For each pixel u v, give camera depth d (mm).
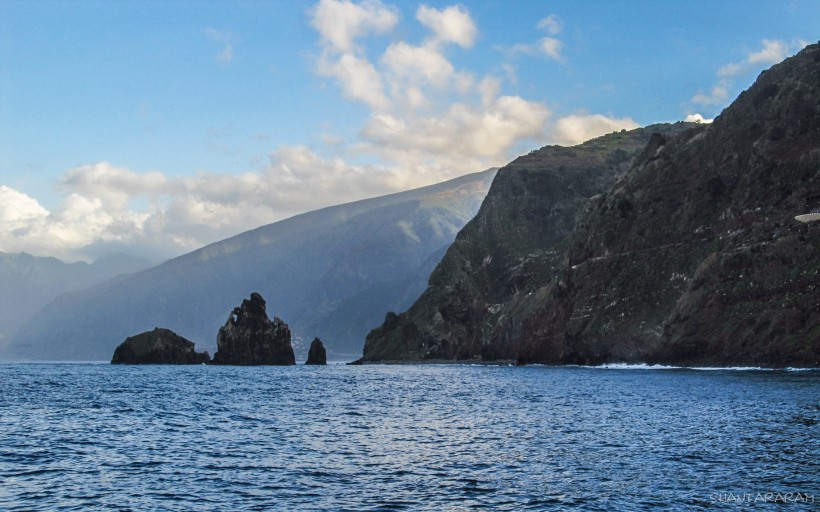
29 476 38594
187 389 107812
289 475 38625
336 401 84500
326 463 41938
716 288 151500
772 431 50312
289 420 63562
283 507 32312
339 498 33750
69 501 33594
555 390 97688
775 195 156125
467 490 35000
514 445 47750
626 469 38906
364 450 46438
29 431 55875
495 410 71375
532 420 61906
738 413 61125
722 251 157875
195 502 33281
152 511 31891
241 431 55969
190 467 40875
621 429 54344
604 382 110938
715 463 39719
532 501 32750
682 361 151250
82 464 41812
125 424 60594
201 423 61375
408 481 37031
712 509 31000
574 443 48094
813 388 84375
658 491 34000
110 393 98438
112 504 33031
